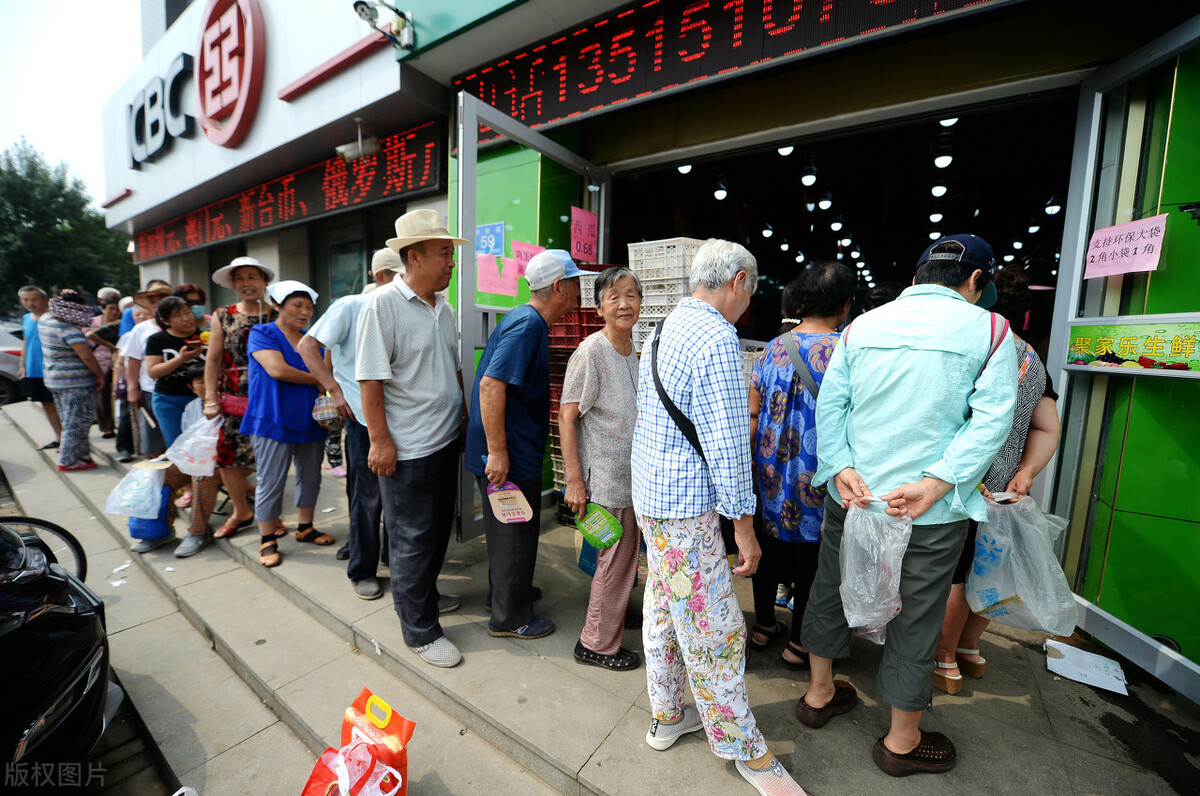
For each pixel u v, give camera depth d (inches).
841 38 99.6
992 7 85.6
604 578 80.2
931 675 59.5
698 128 138.7
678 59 120.2
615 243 193.2
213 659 99.4
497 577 88.0
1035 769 64.0
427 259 82.8
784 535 76.7
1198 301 79.3
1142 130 87.0
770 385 77.4
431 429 83.8
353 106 178.7
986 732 70.0
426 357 83.9
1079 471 95.6
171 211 341.1
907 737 61.7
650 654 65.1
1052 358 99.3
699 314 57.9
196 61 252.5
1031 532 66.8
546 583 109.1
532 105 146.3
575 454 80.5
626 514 79.1
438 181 184.2
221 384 132.1
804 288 75.7
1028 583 66.7
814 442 73.9
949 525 56.4
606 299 79.8
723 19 113.4
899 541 56.8
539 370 84.7
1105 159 91.9
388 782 57.2
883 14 95.1
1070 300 96.3
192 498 138.9
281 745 79.1
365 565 106.9
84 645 68.9
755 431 80.7
